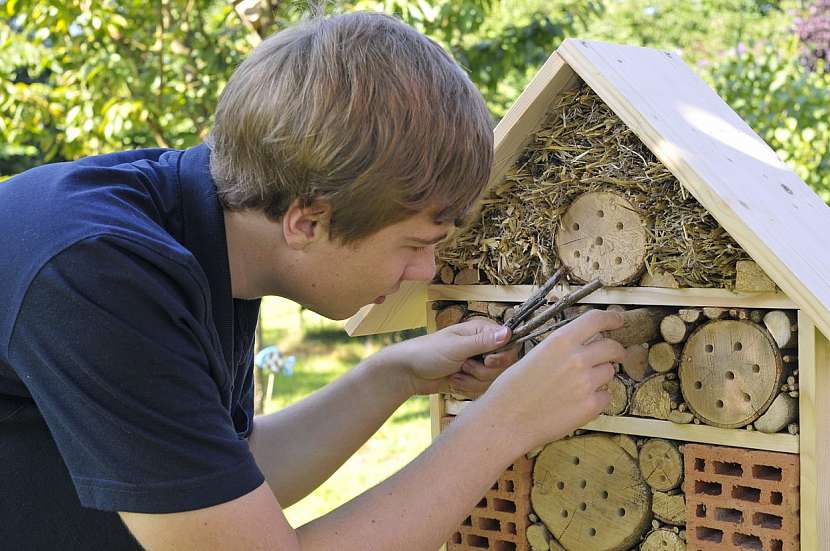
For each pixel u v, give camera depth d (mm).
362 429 1437
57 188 968
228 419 958
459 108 1001
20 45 4273
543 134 1405
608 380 1163
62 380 877
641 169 1299
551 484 1431
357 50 979
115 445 880
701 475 1270
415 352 1402
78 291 874
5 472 1003
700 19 8117
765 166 1367
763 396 1209
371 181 961
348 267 1051
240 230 1072
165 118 4180
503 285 1455
